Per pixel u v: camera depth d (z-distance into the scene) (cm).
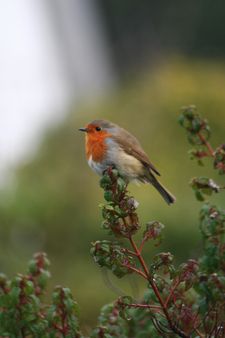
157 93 2730
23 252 2281
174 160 2562
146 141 2641
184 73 2786
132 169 1233
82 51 4478
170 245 2253
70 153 2680
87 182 2533
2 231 2300
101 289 2120
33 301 829
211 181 841
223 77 2786
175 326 802
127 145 1232
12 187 2384
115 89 3909
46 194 2403
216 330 789
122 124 2717
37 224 2352
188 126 884
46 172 2612
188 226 2272
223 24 4781
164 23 4872
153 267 788
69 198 2455
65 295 816
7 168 2702
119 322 884
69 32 4406
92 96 3628
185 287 786
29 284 829
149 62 4619
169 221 2278
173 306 809
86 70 4438
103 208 780
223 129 2648
